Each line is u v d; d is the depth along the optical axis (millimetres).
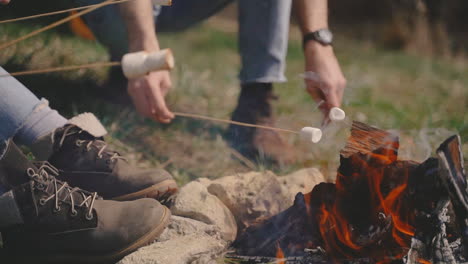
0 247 1452
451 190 1205
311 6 2203
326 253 1438
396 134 1424
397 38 8492
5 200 1389
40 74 2863
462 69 7027
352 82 4754
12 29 3322
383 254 1362
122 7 1917
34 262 1437
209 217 1559
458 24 9172
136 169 1665
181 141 2615
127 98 2887
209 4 2750
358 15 9594
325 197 1475
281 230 1524
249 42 2477
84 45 3600
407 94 4832
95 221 1424
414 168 1330
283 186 1791
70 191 1454
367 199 1374
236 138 2455
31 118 1569
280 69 2484
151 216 1463
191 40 6336
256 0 2426
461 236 1263
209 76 4250
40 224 1408
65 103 2633
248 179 1817
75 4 2363
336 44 8070
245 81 2504
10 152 1406
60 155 1622
